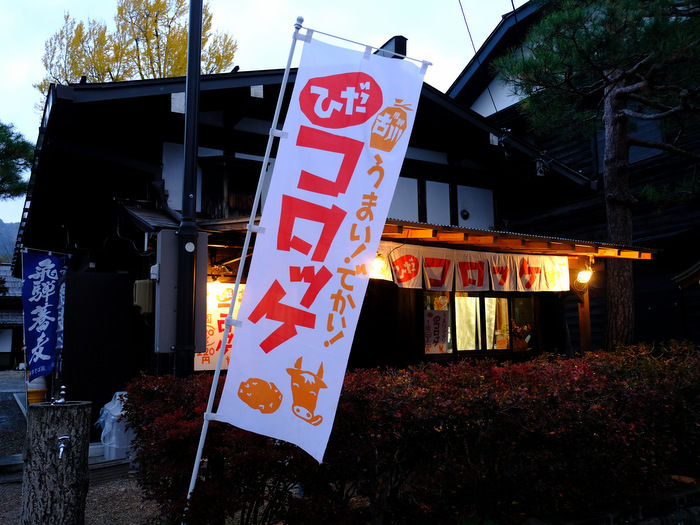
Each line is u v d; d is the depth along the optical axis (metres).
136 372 7.79
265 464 3.11
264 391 3.14
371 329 9.06
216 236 6.50
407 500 3.91
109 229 10.02
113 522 4.56
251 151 9.12
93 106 7.37
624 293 8.95
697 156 8.86
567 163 12.78
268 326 3.19
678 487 4.95
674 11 7.82
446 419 3.60
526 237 7.52
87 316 7.51
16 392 14.70
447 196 10.99
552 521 4.09
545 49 8.08
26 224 11.95
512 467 3.87
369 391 3.60
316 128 3.35
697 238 9.95
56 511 3.08
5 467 6.07
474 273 8.63
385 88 3.49
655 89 8.30
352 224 3.29
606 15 7.42
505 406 3.77
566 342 10.72
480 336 10.18
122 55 16.27
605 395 4.34
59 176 8.72
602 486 4.28
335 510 3.24
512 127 13.91
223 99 8.52
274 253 3.24
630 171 11.55
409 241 7.93
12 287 28.17
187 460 3.38
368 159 3.38
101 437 6.84
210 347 7.21
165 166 8.35
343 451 3.41
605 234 11.38
